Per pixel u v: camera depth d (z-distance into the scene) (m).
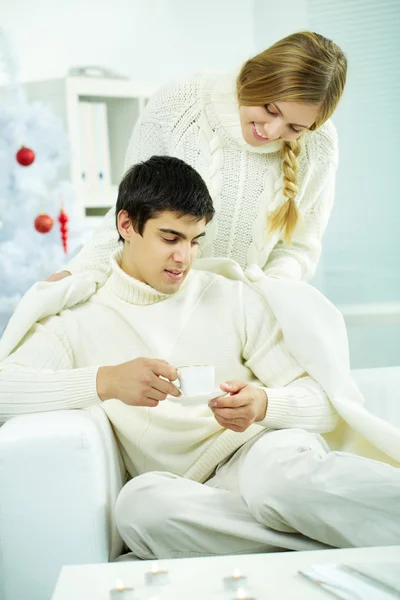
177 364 1.55
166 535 1.27
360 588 0.88
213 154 1.82
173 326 1.57
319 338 1.54
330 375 1.52
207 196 1.51
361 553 1.01
